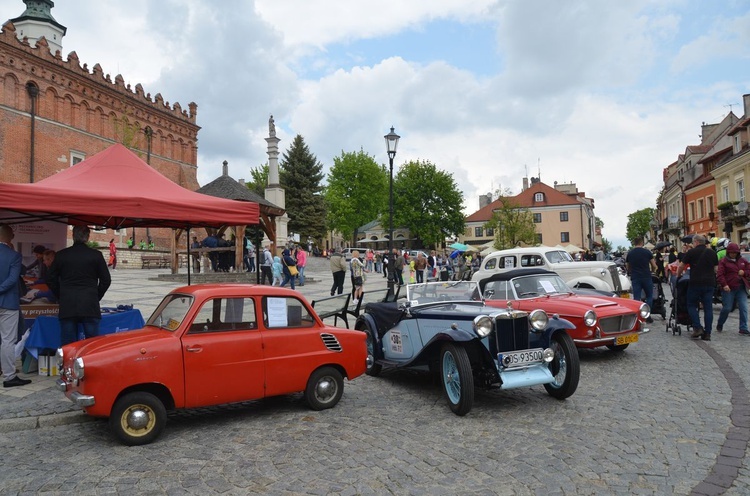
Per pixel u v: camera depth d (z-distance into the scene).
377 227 97.12
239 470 4.61
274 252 26.28
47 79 39.66
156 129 50.62
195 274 22.75
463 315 6.66
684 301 10.91
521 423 5.84
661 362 8.62
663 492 4.02
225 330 5.87
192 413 6.43
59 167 40.41
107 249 36.69
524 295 9.37
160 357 5.37
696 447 4.91
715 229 42.47
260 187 69.12
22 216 8.63
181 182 53.31
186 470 4.63
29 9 52.47
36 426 5.89
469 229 85.81
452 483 4.27
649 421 5.73
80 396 5.05
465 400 6.03
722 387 6.95
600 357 9.27
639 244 12.55
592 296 9.86
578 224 79.38
